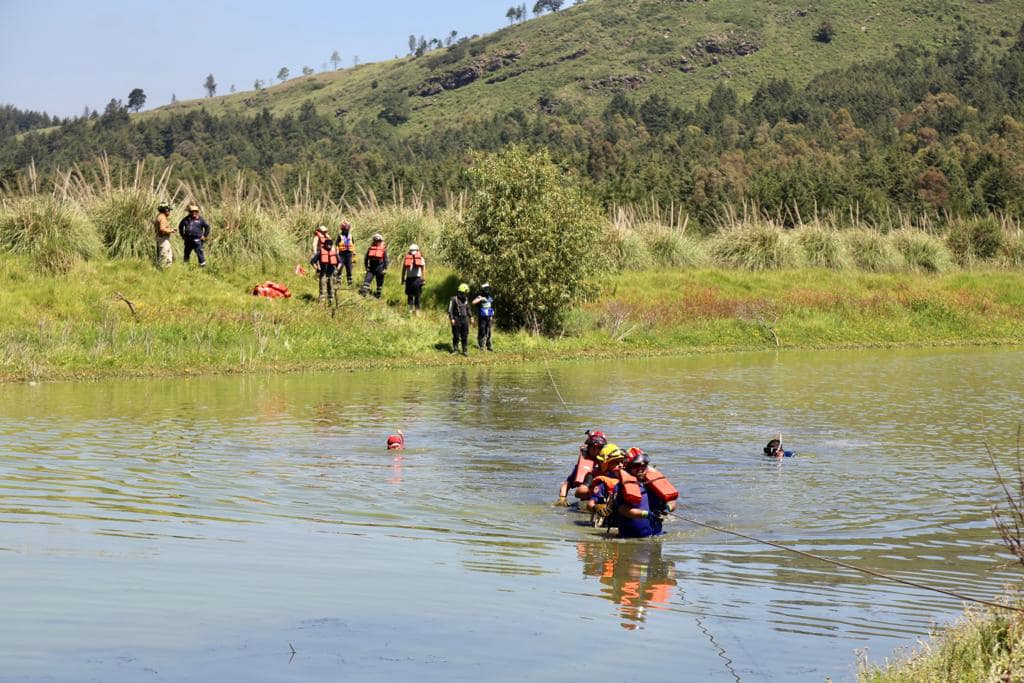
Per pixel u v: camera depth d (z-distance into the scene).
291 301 30.55
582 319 33.44
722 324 35.94
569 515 10.48
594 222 32.56
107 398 19.61
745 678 5.99
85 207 32.41
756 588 7.94
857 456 14.01
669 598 7.61
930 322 39.16
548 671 6.08
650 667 6.13
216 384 22.53
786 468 13.12
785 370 27.11
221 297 29.64
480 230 32.09
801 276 43.06
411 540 9.23
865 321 38.44
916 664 5.95
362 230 36.72
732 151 183.88
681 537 9.66
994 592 7.82
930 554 8.98
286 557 8.48
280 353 26.80
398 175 108.81
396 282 34.03
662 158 171.00
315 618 6.98
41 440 14.19
